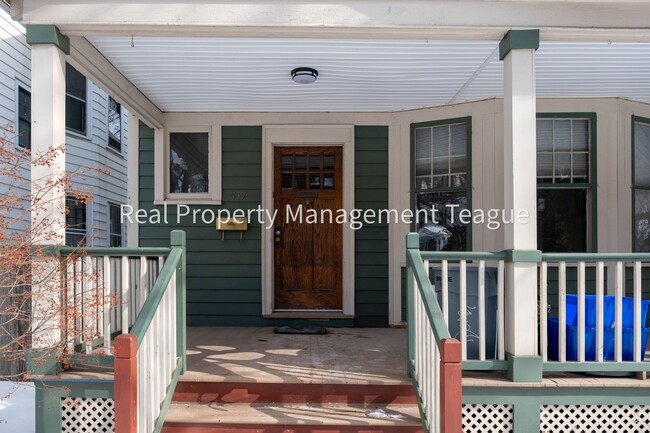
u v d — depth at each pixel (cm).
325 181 585
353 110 574
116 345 251
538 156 526
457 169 544
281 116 577
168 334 325
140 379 271
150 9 329
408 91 511
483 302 325
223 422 309
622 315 331
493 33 336
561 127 529
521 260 318
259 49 408
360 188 574
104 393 316
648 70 452
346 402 340
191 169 583
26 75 688
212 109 573
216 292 571
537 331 337
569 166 526
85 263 339
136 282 390
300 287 581
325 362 391
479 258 326
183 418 315
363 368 372
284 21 331
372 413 325
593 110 525
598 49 404
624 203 524
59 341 320
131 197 579
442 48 405
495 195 523
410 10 330
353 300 564
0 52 631
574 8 327
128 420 248
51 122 326
